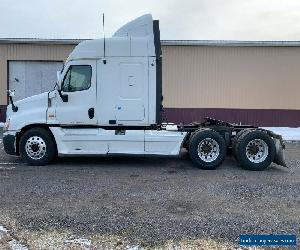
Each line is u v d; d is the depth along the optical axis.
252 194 7.21
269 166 10.13
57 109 9.52
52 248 4.63
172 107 19.47
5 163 10.02
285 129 18.78
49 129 9.69
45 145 9.63
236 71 19.28
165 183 8.03
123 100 9.48
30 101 9.73
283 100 19.36
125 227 5.36
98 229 5.27
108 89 9.47
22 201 6.57
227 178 8.60
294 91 19.31
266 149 9.50
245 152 9.48
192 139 9.49
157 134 9.48
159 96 9.51
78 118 9.51
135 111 9.49
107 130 9.55
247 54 19.20
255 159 9.54
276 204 6.56
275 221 5.68
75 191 7.28
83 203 6.50
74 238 4.95
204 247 4.70
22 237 4.96
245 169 9.60
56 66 19.66
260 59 19.20
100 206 6.34
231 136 9.88
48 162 9.72
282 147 9.55
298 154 12.22
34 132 9.59
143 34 9.52
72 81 9.51
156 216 5.86
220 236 5.06
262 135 9.47
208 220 5.69
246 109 19.41
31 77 19.67
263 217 5.86
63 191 7.27
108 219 5.68
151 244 4.77
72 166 9.73
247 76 19.30
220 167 9.88
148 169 9.50
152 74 9.45
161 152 9.52
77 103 9.51
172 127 9.80
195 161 9.51
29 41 19.17
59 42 19.22
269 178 8.64
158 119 9.52
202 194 7.17
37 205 6.35
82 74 9.49
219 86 19.36
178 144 9.52
